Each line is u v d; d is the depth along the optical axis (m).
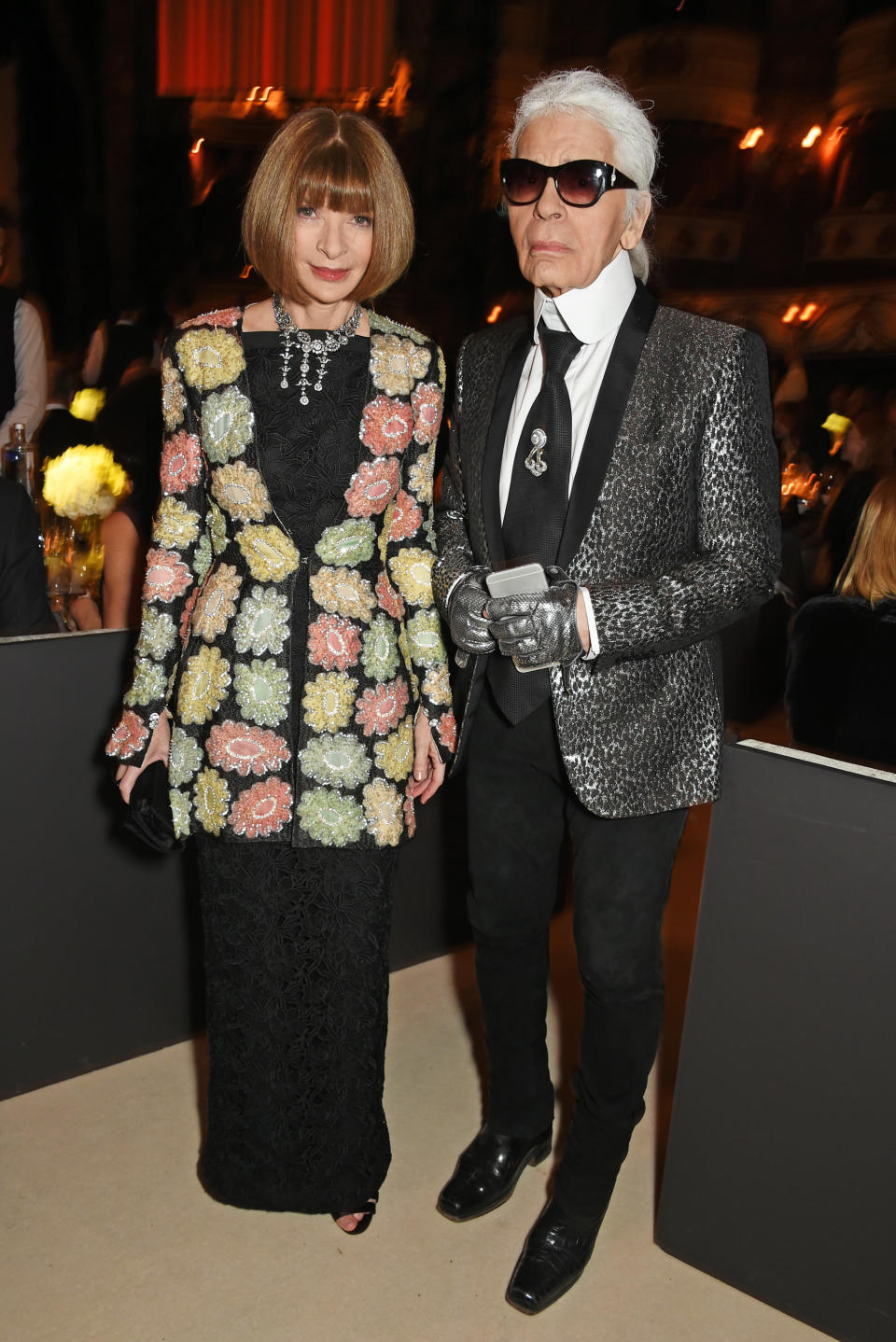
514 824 1.79
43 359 3.86
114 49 9.34
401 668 1.72
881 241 11.89
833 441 6.83
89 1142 2.05
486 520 1.72
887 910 1.50
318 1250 1.83
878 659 2.10
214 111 8.92
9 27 9.45
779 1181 1.68
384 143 1.54
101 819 2.18
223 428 1.59
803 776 1.54
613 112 1.54
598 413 1.58
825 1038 1.59
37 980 2.16
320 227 1.53
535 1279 1.73
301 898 1.71
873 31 11.41
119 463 2.71
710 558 1.54
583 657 1.56
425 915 2.78
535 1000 1.89
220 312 1.64
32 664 2.04
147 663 1.70
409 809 1.76
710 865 1.65
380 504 1.66
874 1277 1.61
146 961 2.30
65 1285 1.72
